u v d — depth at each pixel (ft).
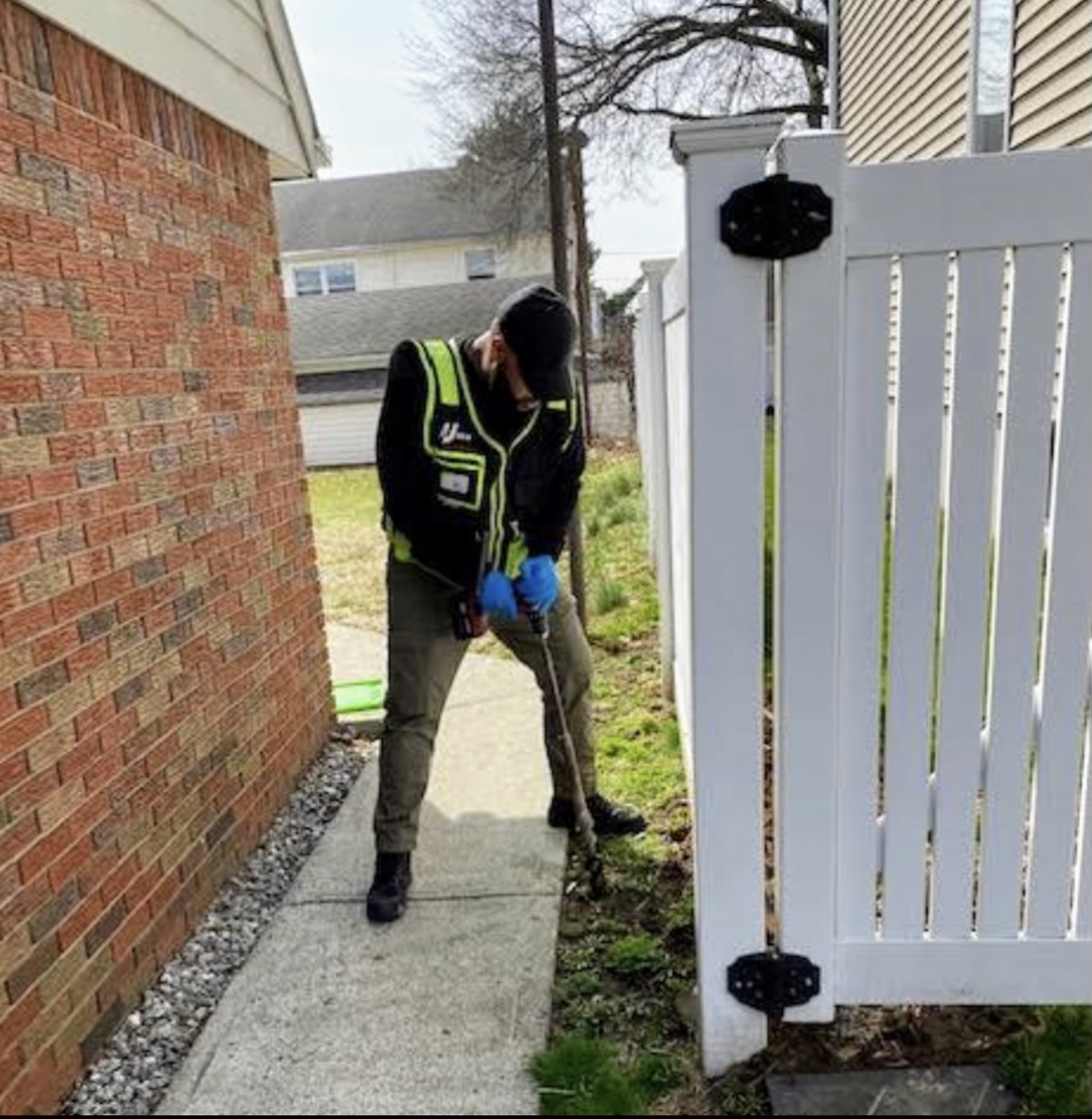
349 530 30.09
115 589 6.93
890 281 4.89
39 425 6.16
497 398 7.05
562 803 8.75
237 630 8.99
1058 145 14.02
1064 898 5.67
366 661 15.37
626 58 53.47
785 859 5.58
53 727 6.09
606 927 7.41
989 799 5.56
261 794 9.40
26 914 5.70
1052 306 4.87
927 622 5.32
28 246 6.14
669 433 10.89
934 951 5.75
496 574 7.43
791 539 5.13
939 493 5.14
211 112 8.81
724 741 5.45
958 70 18.79
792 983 5.71
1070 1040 5.70
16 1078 5.49
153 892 7.20
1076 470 5.09
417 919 7.53
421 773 7.66
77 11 6.63
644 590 17.51
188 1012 6.83
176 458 7.96
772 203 4.71
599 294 74.28
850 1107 5.34
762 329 4.93
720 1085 5.69
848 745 5.50
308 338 65.87
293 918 7.66
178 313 8.14
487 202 68.85
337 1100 5.69
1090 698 5.41
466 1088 5.71
